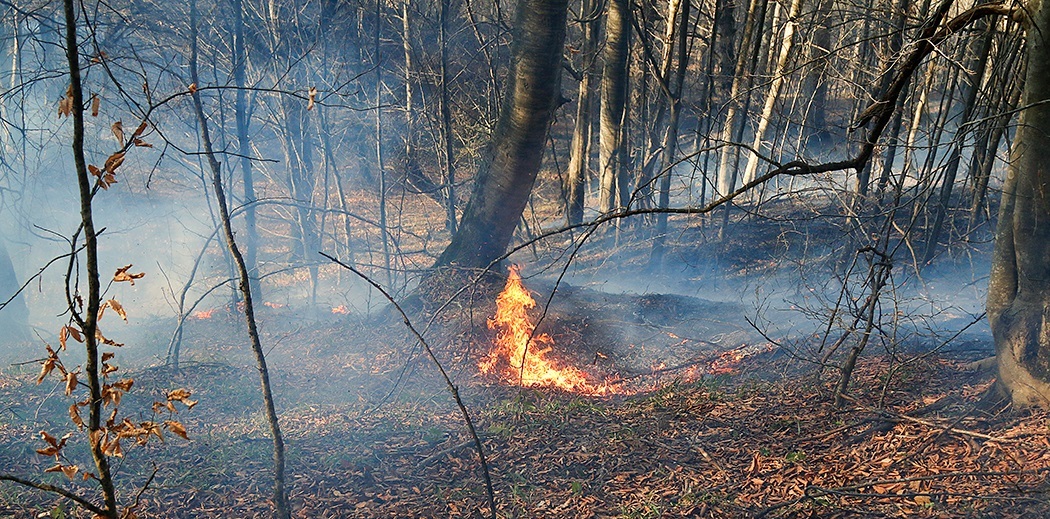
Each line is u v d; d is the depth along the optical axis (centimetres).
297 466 916
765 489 801
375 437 1009
